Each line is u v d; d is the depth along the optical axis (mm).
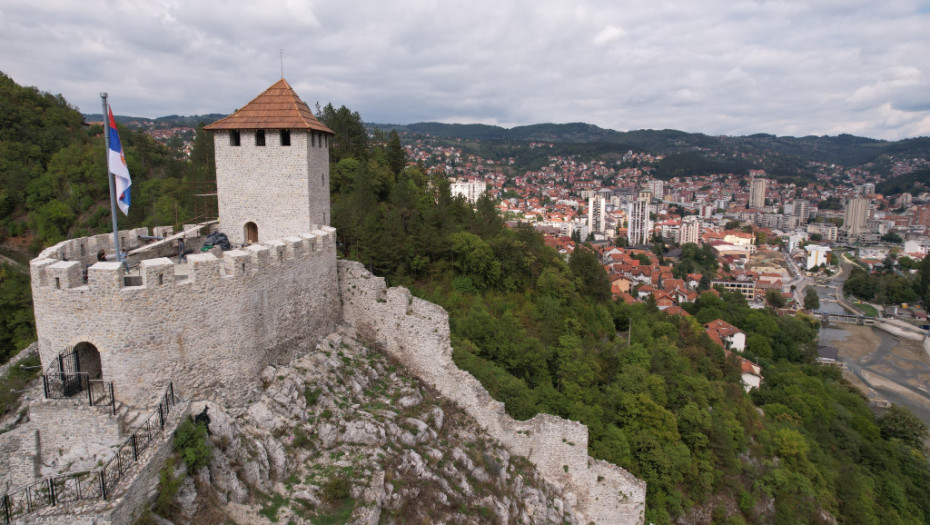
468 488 27156
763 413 67688
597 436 37219
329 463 24016
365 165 67062
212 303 23438
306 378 27609
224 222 32781
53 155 93875
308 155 31625
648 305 98250
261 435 23469
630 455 37188
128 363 20875
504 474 30094
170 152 118750
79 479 18438
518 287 61156
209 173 75375
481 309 48188
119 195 23891
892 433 76250
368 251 49500
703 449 42688
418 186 80188
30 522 16156
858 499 53812
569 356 46344
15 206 85438
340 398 27922
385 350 34469
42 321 21031
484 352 42812
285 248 28031
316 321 31453
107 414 19672
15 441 19250
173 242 32594
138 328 20922
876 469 63906
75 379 21047
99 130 115000
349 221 51469
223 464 21000
